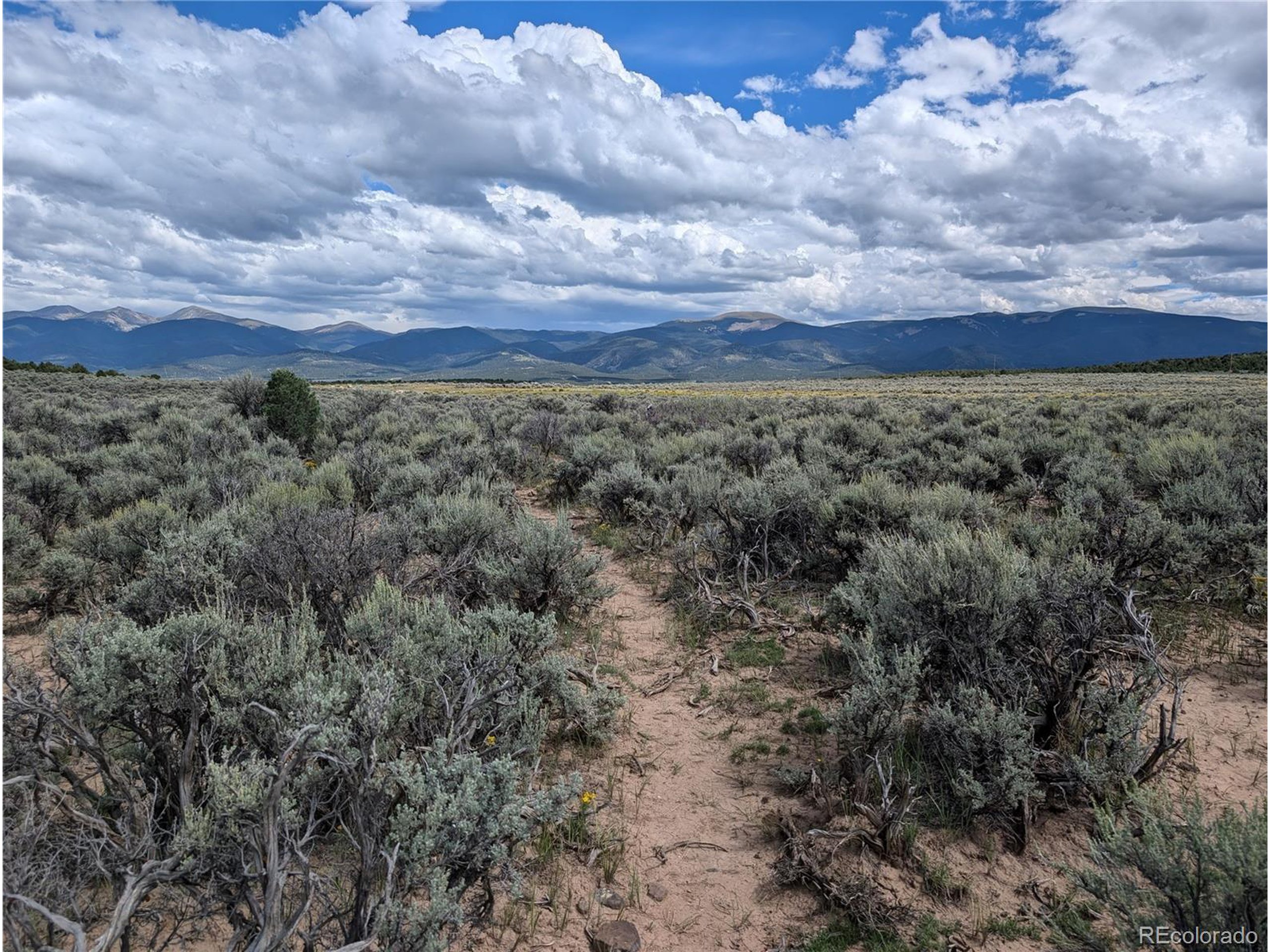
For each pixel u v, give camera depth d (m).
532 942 3.28
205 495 9.38
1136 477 11.77
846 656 6.17
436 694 4.08
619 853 3.88
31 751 2.96
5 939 2.13
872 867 3.72
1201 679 5.79
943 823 4.04
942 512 8.43
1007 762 3.88
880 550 6.36
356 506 10.08
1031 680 4.71
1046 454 14.15
